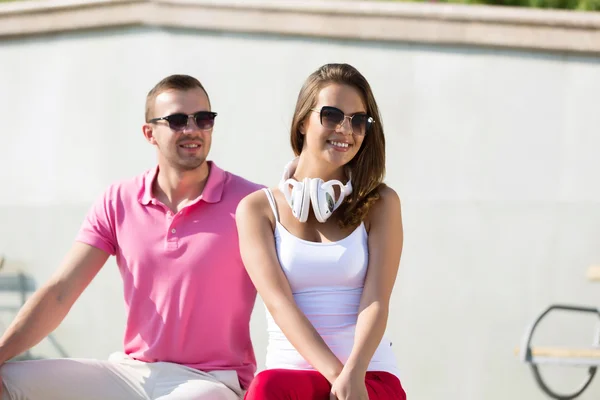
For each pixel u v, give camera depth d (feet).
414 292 45.68
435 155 45.73
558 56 44.88
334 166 25.96
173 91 28.84
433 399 45.19
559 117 44.91
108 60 49.01
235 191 29.09
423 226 45.73
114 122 48.85
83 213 48.88
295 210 25.53
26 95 50.34
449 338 45.19
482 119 45.42
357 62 46.34
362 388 23.29
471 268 45.24
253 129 47.09
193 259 28.14
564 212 44.62
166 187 29.09
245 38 47.34
